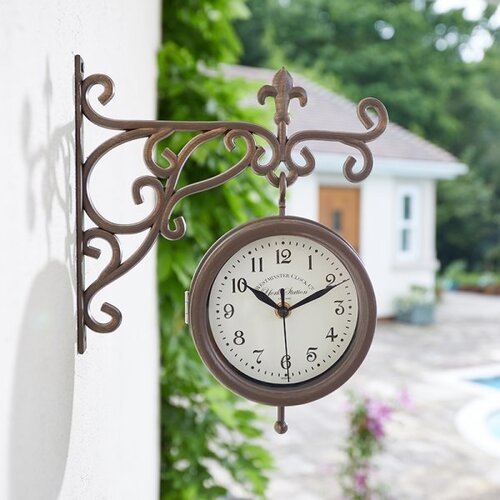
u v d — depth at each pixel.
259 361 0.96
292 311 0.96
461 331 10.97
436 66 20.05
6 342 0.53
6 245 0.53
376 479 4.63
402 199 11.68
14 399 0.55
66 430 0.78
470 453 5.27
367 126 0.96
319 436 5.71
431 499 4.32
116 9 1.22
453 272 17.69
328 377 0.96
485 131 20.36
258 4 19.11
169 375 2.61
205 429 2.50
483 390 7.26
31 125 0.60
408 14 19.36
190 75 2.69
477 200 19.02
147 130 0.87
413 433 5.77
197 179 2.47
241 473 2.50
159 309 2.47
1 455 0.51
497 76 21.22
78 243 0.86
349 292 0.97
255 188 2.56
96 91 1.07
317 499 4.29
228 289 0.95
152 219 0.88
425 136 19.92
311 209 10.72
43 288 0.66
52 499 0.70
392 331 10.81
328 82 18.20
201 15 3.06
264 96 0.94
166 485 2.54
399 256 11.80
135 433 1.60
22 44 0.57
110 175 1.17
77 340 0.87
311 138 0.94
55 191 0.72
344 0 19.25
